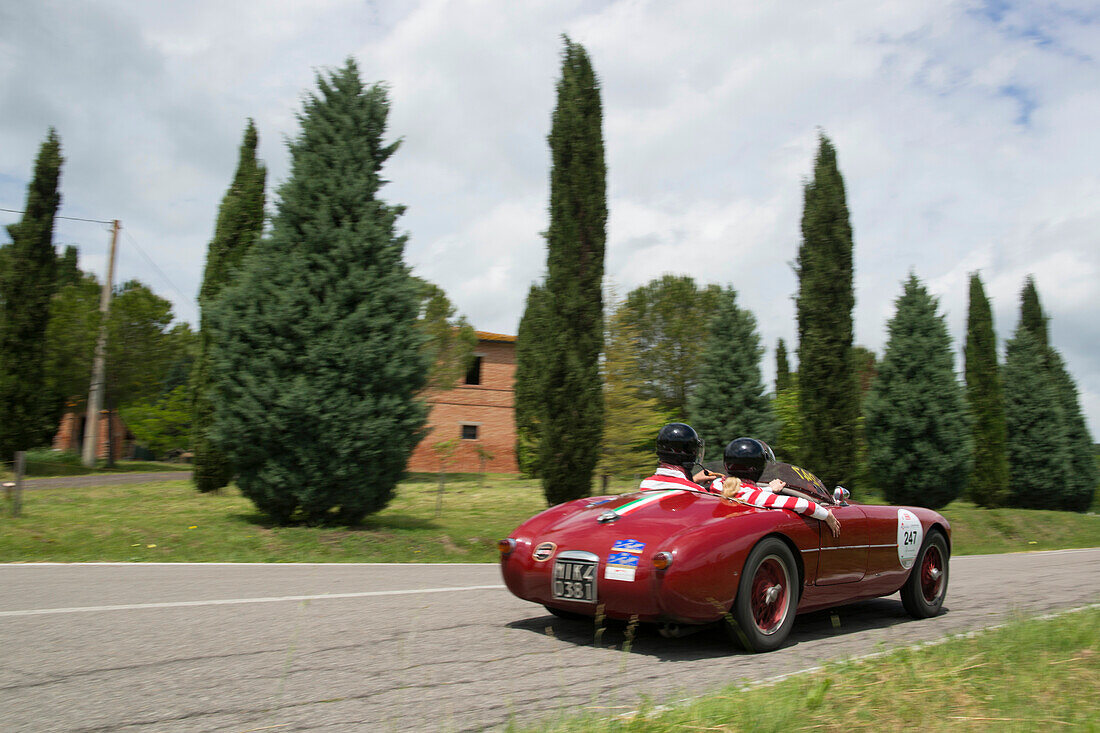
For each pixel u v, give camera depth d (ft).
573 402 48.67
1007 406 93.35
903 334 66.08
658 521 15.67
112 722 10.64
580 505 18.04
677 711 10.64
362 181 38.96
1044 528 67.31
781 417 76.79
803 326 61.21
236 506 48.19
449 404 114.62
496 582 25.90
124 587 22.47
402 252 39.99
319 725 10.62
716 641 16.56
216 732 10.30
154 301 115.34
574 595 15.52
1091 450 95.61
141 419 123.34
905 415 64.49
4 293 88.94
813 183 61.52
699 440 18.75
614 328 57.16
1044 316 105.09
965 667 13.05
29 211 89.92
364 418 36.55
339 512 38.17
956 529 61.72
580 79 51.29
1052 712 10.62
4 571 25.44
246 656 14.38
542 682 13.01
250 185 61.31
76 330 104.78
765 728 9.94
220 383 36.27
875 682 12.25
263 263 37.01
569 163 50.39
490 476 100.22
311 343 36.19
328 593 22.31
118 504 49.44
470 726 10.61
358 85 40.86
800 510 16.56
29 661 13.69
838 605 18.08
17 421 88.22
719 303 73.56
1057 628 16.25
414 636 16.48
